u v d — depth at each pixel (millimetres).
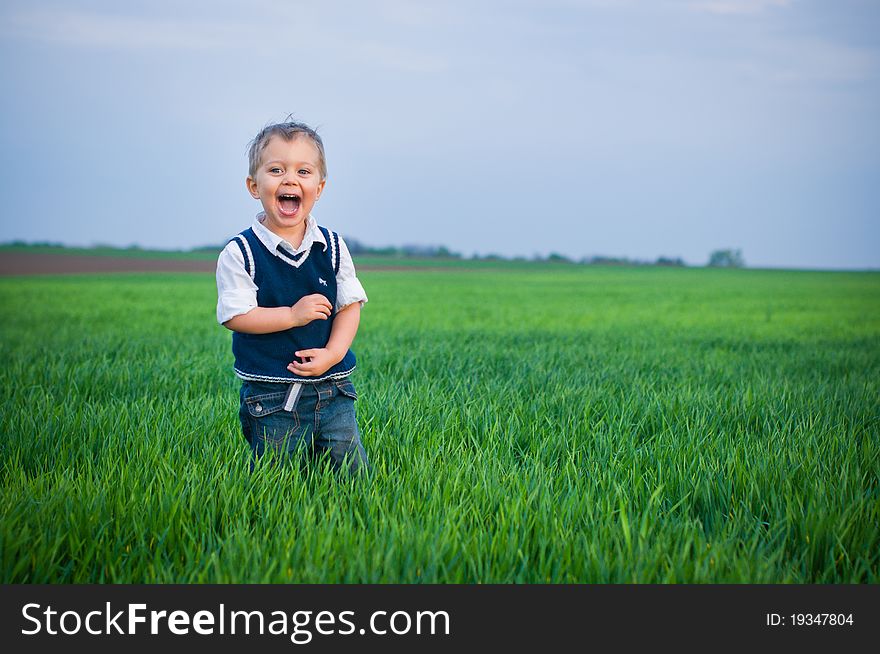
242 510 3596
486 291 38188
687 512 3838
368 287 42594
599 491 4109
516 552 3240
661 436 5262
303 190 4016
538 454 4770
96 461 4609
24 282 44406
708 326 17391
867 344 13383
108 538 3352
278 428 4191
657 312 22828
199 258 102750
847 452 4812
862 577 3287
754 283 55125
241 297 4020
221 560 3162
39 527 3332
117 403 6316
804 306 26953
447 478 4113
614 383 7734
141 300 26188
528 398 6672
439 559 3131
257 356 4133
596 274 78375
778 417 6074
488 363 9281
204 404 6031
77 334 13148
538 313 21797
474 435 5406
